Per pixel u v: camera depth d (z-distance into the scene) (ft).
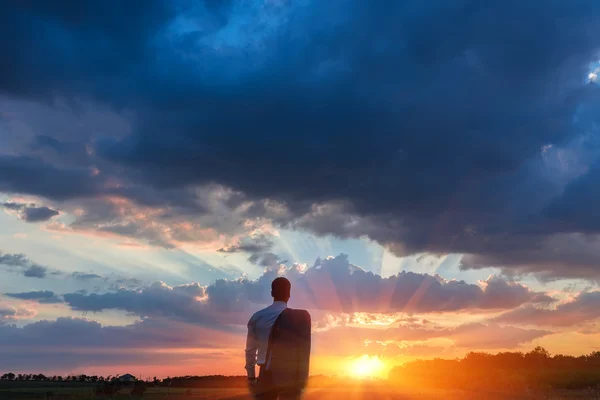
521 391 112.47
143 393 133.18
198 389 138.51
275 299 20.35
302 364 19.42
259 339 19.70
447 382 125.29
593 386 113.39
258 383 19.47
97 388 136.87
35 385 309.42
